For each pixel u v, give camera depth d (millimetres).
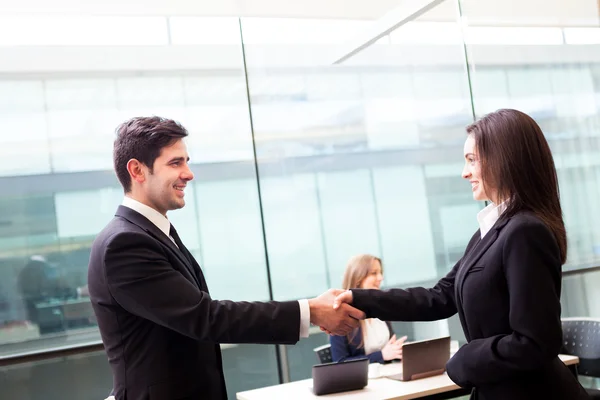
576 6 3836
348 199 6895
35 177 9016
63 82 8805
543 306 1490
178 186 1807
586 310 3967
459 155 6211
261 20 4602
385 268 6582
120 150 1799
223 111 8859
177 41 5559
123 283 1653
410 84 5828
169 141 1791
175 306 1661
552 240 1549
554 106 4008
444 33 4504
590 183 3994
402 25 4559
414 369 2977
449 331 4613
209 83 8773
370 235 6738
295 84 6492
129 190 1816
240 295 7582
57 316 9414
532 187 1622
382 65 5809
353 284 3689
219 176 8562
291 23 4594
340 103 6477
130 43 5969
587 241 4023
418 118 6078
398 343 3488
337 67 6172
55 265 9242
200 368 1735
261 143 6660
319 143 6656
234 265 7770
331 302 2070
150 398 1660
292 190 6750
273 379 5516
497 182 1658
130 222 1762
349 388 2875
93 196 9102
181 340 1717
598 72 3801
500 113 1699
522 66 4047
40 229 9148
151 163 1778
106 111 9031
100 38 5887
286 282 6438
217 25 5293
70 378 5289
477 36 4145
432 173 6504
